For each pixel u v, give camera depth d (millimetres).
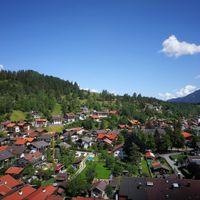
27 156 110000
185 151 133125
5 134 164250
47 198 65438
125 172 99312
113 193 78875
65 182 83000
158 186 73125
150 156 119125
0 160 108000
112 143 144750
